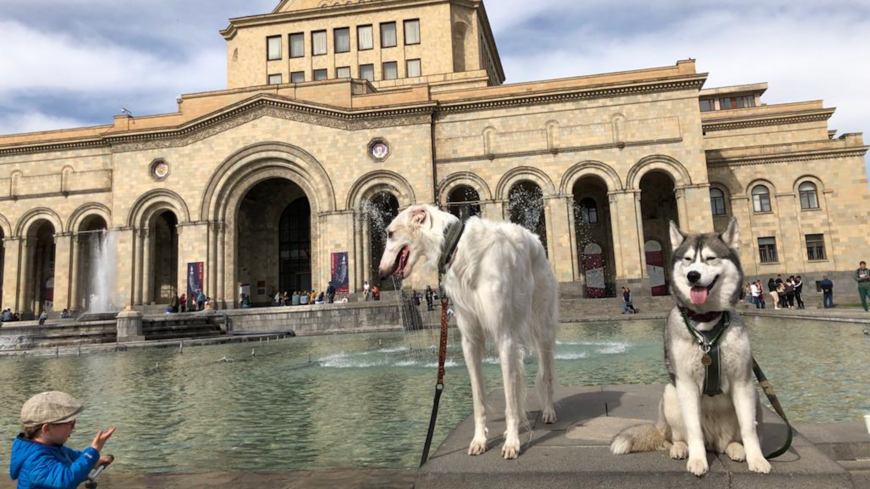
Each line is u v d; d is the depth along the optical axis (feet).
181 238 135.64
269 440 22.06
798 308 102.42
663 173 134.41
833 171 140.26
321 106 135.44
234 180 138.31
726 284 11.62
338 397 31.42
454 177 135.85
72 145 147.64
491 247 14.65
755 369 13.07
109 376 44.73
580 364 40.50
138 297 135.54
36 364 56.75
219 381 39.83
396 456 19.01
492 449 14.69
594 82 135.54
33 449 11.03
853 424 17.56
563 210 131.44
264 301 160.35
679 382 12.18
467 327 15.05
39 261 163.32
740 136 181.16
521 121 135.74
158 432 24.20
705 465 11.62
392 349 62.23
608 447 14.20
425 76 163.12
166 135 139.64
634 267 127.13
